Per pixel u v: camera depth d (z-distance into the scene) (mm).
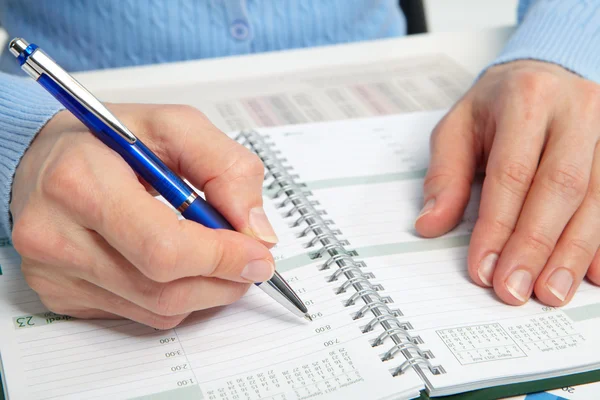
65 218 403
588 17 705
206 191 443
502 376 403
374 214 556
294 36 914
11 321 447
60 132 460
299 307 435
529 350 424
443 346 425
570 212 478
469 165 557
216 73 801
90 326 444
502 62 668
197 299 412
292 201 562
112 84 763
